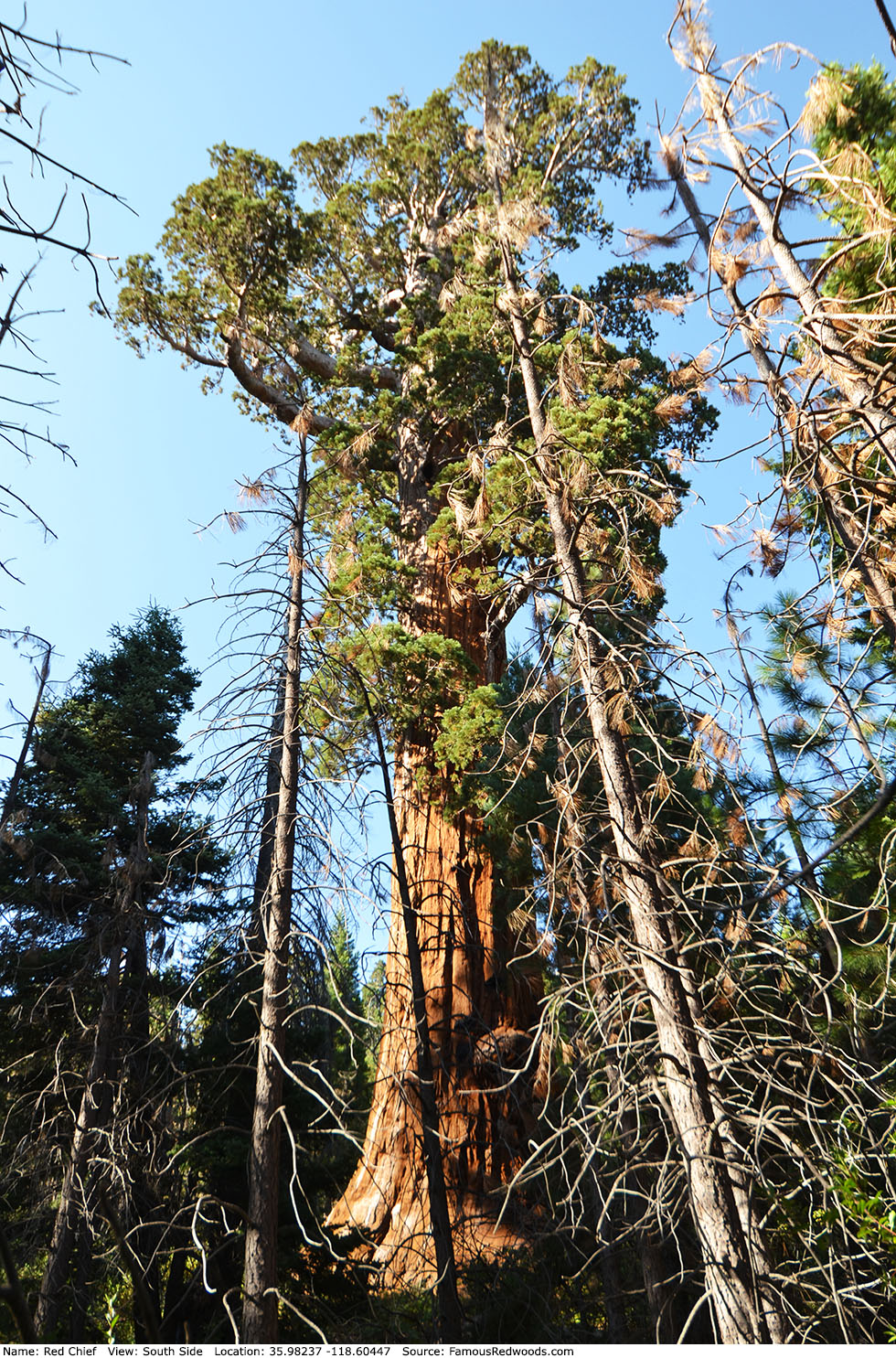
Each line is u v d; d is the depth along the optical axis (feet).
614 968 22.75
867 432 25.90
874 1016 26.99
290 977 28.60
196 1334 35.14
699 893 26.68
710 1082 21.70
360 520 69.92
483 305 59.93
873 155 28.86
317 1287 36.27
